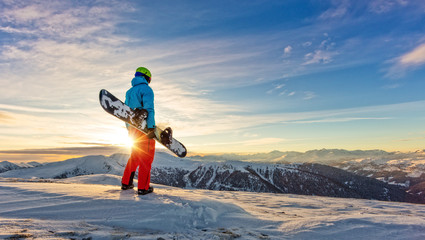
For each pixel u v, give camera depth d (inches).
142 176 126.3
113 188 148.6
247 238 78.8
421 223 89.7
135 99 141.0
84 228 75.7
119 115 126.4
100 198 107.8
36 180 243.9
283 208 155.6
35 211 90.4
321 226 88.7
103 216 90.2
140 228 83.7
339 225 90.0
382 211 159.6
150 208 99.0
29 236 63.0
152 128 136.1
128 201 105.2
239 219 101.3
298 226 90.9
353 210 158.4
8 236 60.6
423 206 207.0
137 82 145.7
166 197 118.3
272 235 83.2
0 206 95.3
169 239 73.7
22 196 113.1
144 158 130.3
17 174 6501.0
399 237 77.7
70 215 88.9
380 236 79.0
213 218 98.5
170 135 147.4
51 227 73.7
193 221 93.7
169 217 91.9
